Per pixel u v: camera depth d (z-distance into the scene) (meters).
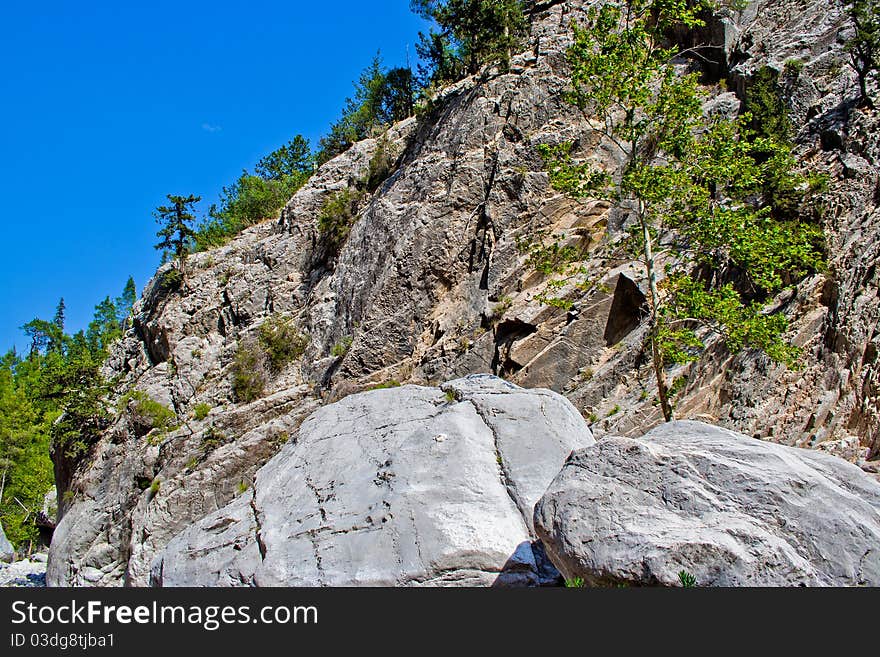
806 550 6.68
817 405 18.78
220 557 10.82
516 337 26.30
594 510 7.49
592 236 27.88
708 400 21.14
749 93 28.17
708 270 24.38
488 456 11.30
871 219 21.39
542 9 42.41
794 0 32.22
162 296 46.59
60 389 43.47
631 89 20.09
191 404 36.53
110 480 35.88
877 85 25.69
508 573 9.27
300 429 13.80
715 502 7.21
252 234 45.25
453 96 38.53
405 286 30.86
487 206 30.69
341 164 43.53
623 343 24.55
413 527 9.88
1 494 59.06
